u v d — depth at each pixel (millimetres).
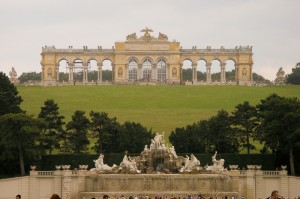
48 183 138000
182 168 142375
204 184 136125
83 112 166875
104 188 136250
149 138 170000
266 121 150875
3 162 149250
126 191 134500
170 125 195875
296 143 142500
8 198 136750
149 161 148500
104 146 166750
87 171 139750
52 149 162500
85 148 166250
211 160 158000
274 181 138375
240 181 136875
